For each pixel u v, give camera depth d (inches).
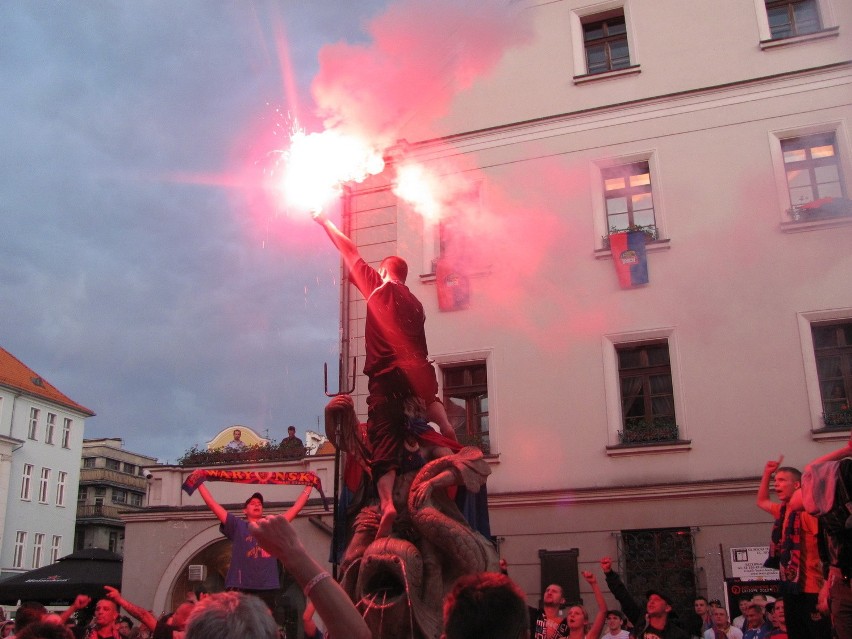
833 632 186.1
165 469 662.5
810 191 592.4
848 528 165.2
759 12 629.3
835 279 558.6
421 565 183.6
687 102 622.5
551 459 580.7
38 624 139.0
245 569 267.6
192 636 86.8
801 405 544.7
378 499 204.8
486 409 616.4
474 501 214.5
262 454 652.7
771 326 562.3
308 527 611.8
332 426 209.0
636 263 590.9
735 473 544.7
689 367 570.3
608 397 581.3
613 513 557.3
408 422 202.4
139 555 647.8
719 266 582.2
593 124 640.4
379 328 209.0
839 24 608.4
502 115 665.6
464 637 89.9
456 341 623.2
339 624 92.0
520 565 565.9
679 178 609.6
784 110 601.6
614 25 674.2
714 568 529.7
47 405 1702.8
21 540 1585.9
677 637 266.1
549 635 288.2
